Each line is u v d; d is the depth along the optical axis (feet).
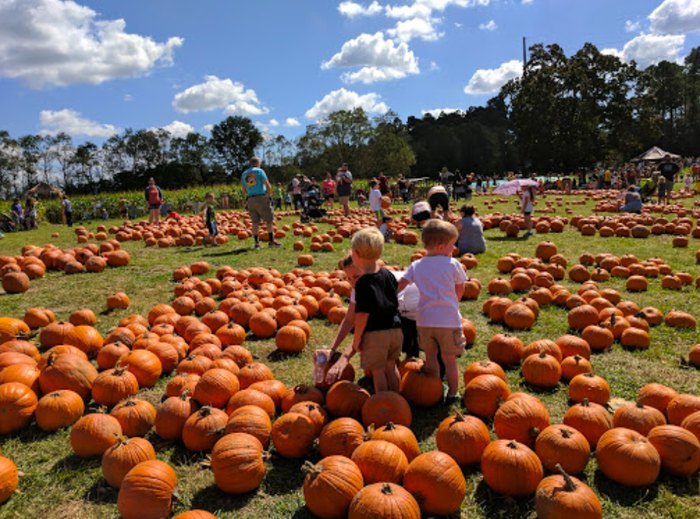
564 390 15.33
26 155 276.00
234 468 10.61
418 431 13.08
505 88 183.52
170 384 14.79
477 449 11.32
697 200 79.20
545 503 9.34
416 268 14.44
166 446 12.77
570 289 26.32
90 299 26.84
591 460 11.68
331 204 85.66
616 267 28.94
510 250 38.06
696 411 12.21
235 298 23.45
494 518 9.96
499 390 13.56
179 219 66.28
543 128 168.96
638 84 168.35
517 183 105.81
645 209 64.54
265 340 20.39
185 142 332.60
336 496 9.61
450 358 14.28
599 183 124.16
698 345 16.72
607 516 9.85
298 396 13.62
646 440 10.94
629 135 167.02
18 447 12.92
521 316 20.51
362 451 10.53
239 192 125.39
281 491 11.00
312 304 23.22
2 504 10.76
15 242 55.21
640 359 17.26
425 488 9.72
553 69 167.53
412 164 296.92
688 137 299.79
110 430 12.33
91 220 102.27
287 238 48.75
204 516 9.09
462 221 37.63
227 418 12.63
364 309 13.43
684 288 25.72
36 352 17.66
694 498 10.32
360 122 292.61
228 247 43.60
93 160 300.40
